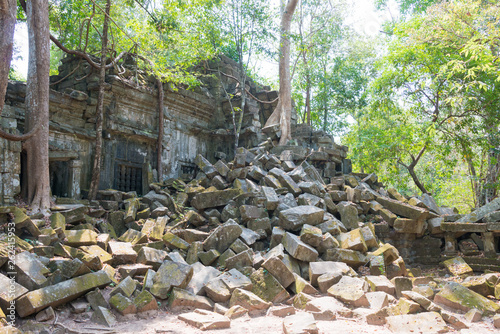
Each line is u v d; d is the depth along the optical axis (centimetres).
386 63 2017
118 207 1175
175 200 1206
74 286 628
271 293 730
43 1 1023
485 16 1431
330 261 842
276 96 1958
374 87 2014
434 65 1734
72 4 1360
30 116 988
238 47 1702
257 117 1788
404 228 1093
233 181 1260
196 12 1606
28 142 983
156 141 1489
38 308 567
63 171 1174
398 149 2044
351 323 625
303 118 2678
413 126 2053
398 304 674
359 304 690
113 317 608
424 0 2164
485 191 1886
